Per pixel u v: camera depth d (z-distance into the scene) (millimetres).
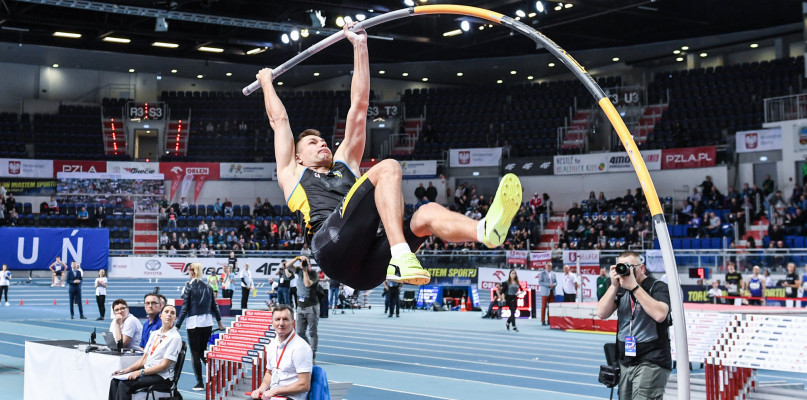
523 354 16312
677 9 32531
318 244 3809
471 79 44250
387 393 11414
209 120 42188
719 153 33250
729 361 7418
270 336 9086
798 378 13094
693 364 14586
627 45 37812
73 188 37750
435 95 42812
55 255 32562
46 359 10367
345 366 14312
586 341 18922
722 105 35344
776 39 35875
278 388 7402
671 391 8281
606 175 35969
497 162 38156
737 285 22375
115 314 10633
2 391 11594
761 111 33906
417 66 41844
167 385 8867
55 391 10180
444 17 31938
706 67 38812
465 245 33406
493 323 23953
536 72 42719
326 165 4445
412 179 39250
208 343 11867
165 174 39125
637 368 6551
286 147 4520
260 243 35969
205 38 34281
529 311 26484
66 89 41656
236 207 38688
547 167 37031
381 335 20141
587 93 39625
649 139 35688
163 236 35844
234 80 44312
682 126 35312
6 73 40531
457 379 12812
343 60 40781
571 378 12984
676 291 4125
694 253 26297
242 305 24828
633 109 37500
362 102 4645
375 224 3734
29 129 39500
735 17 33625
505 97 41719
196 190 39562
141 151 43656
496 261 30938
